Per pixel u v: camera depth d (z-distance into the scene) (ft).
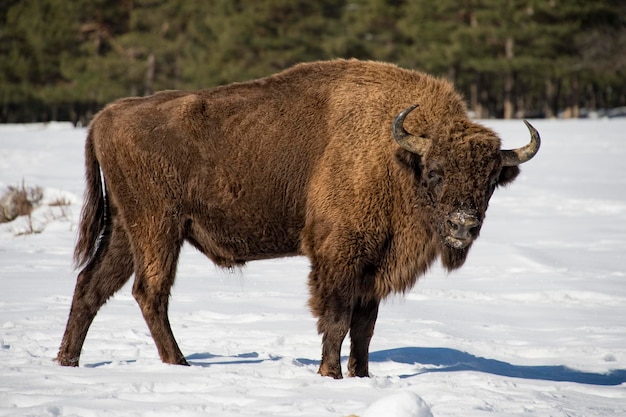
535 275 136.56
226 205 84.43
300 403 60.08
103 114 85.71
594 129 459.32
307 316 104.73
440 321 105.19
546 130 450.71
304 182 83.05
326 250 79.30
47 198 196.24
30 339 87.20
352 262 78.79
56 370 71.41
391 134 80.79
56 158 318.24
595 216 199.11
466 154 74.74
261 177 83.56
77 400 60.23
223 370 72.59
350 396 63.31
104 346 86.63
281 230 84.64
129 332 92.99
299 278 134.62
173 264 83.66
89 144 86.53
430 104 82.17
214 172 84.07
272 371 73.31
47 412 56.08
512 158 78.59
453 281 132.98
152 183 83.10
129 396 61.87
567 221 192.34
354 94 83.66
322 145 82.79
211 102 85.51
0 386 64.64
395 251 80.64
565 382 75.20
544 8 647.97
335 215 79.71
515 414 60.49
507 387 70.69
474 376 74.33
